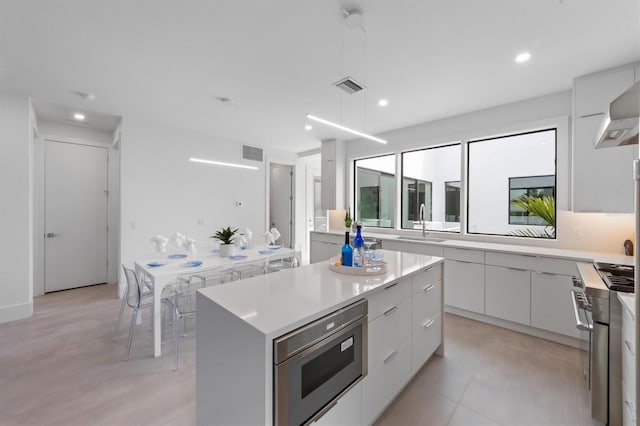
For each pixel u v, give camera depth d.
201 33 2.14
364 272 1.92
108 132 4.85
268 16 1.95
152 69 2.68
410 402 1.94
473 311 3.32
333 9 1.88
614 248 2.84
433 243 3.66
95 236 4.75
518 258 2.98
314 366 1.28
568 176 3.09
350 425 1.49
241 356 1.22
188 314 2.54
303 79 2.89
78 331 2.98
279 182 6.84
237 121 4.27
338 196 5.38
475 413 1.83
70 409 1.83
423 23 2.01
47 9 1.86
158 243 3.13
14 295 3.25
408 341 2.03
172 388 2.06
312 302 1.41
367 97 3.31
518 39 2.19
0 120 3.13
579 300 1.82
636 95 1.11
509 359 2.48
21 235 3.28
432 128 4.25
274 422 1.12
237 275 3.58
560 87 3.02
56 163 4.38
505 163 3.78
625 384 1.55
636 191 1.00
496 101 3.42
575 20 1.96
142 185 4.27
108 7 1.85
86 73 2.75
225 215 5.27
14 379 2.15
